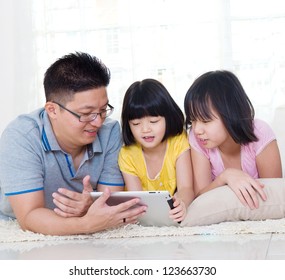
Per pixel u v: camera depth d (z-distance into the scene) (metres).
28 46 3.14
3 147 1.80
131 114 1.99
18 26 3.14
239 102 1.96
